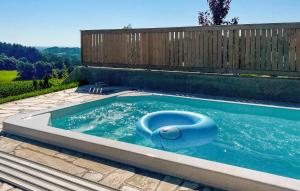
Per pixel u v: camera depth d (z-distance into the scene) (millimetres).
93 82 11109
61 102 7953
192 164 3479
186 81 9242
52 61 80875
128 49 10477
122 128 6590
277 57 8008
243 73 8531
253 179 3109
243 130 6289
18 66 75062
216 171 3303
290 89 7695
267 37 8086
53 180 3518
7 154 4293
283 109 6797
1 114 6676
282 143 5633
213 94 8844
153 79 9852
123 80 10477
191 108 8102
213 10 14414
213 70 8969
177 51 9531
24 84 10109
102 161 4020
